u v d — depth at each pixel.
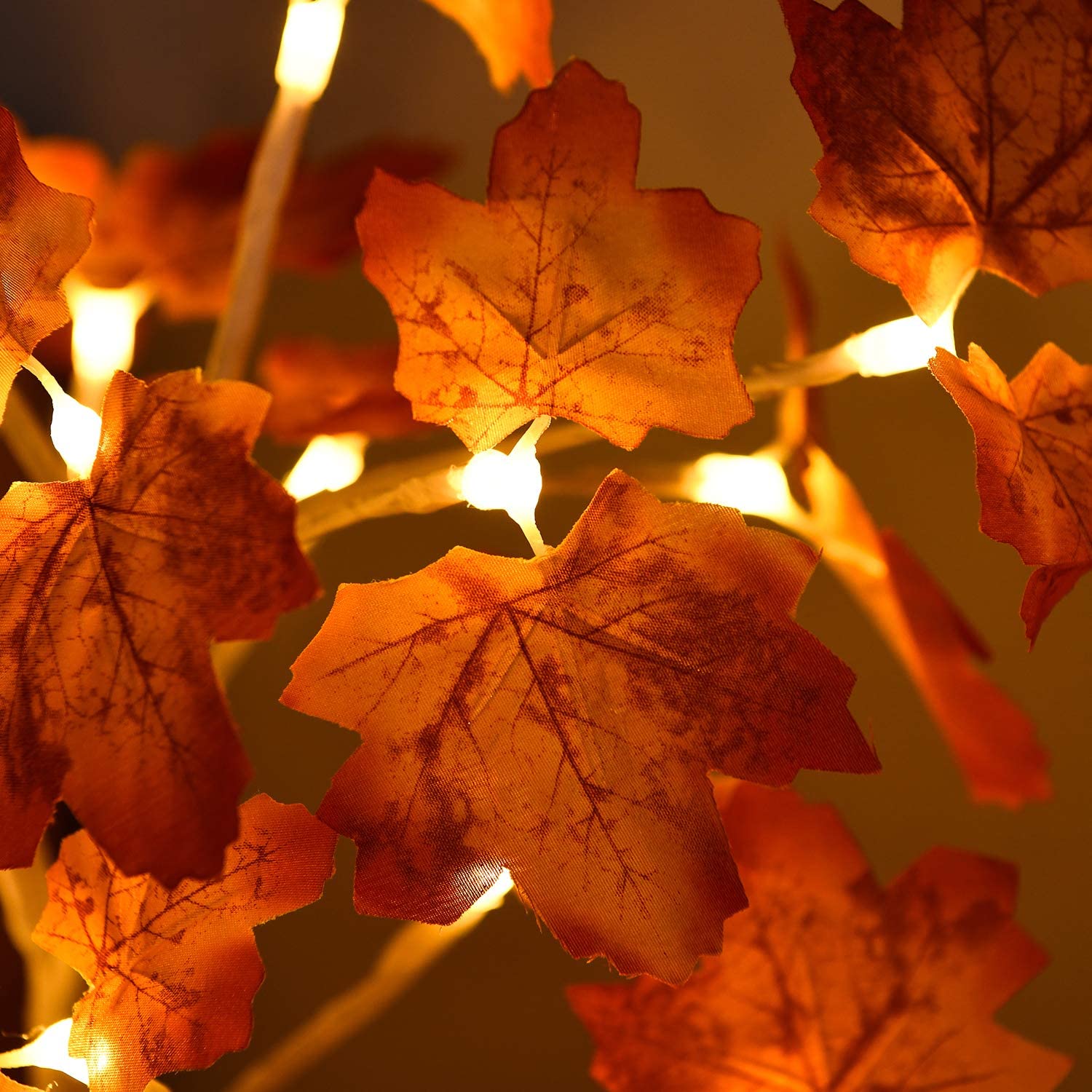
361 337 1.08
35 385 0.79
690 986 0.60
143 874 0.54
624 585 0.56
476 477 0.56
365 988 0.69
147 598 0.55
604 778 0.56
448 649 0.56
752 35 1.01
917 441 1.04
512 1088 0.99
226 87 1.06
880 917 0.60
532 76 0.61
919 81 0.56
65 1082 0.60
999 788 0.68
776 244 0.66
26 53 1.04
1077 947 0.97
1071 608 1.02
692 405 0.56
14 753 0.55
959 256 0.57
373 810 0.56
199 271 0.74
